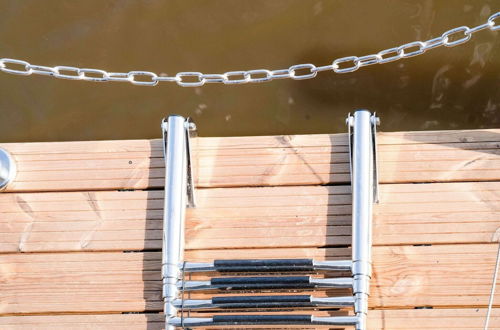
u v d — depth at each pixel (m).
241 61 4.60
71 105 4.64
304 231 3.33
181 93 4.61
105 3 4.74
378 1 4.61
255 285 3.13
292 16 4.64
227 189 3.43
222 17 4.68
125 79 3.18
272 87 4.57
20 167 3.51
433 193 3.34
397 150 3.43
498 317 3.16
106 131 4.59
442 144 3.43
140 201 3.43
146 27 4.70
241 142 3.50
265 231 3.34
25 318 3.30
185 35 4.66
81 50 4.68
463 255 3.24
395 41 4.55
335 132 4.44
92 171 3.49
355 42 4.57
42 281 3.33
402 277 3.23
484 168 3.37
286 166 3.44
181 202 3.28
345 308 3.21
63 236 3.39
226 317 3.08
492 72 4.46
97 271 3.33
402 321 3.18
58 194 3.46
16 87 4.67
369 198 3.21
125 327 3.26
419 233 3.29
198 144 3.50
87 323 3.28
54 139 4.60
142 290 3.30
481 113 4.43
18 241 3.39
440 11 4.55
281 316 3.06
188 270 3.19
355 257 3.12
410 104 4.48
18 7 4.76
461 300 3.19
